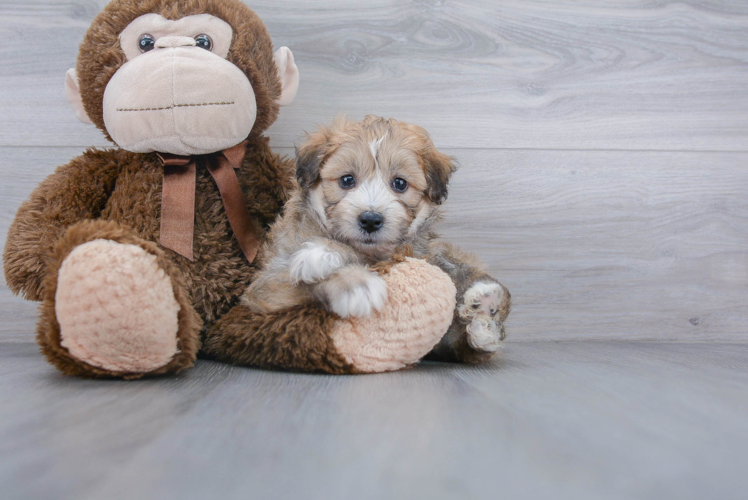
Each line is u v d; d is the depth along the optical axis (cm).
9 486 33
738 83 78
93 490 33
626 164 77
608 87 77
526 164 77
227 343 58
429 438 40
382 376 54
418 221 62
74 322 50
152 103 58
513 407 45
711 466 38
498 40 76
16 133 72
